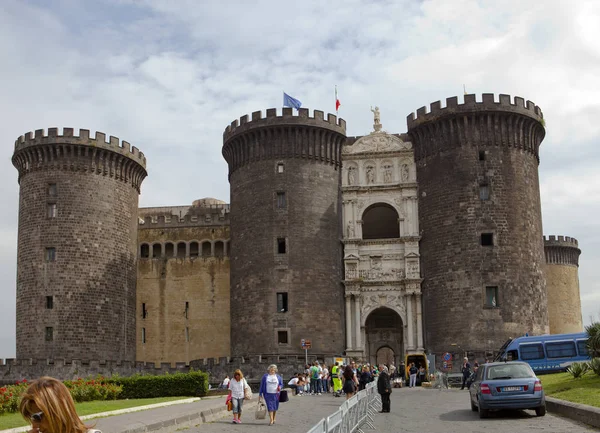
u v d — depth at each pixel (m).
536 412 29.98
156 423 27.31
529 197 73.44
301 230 73.75
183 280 82.38
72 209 73.31
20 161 76.06
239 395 31.91
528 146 74.62
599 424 24.83
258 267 73.38
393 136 78.06
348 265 75.06
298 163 75.38
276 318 71.69
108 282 73.62
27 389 7.84
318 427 14.01
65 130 74.19
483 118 73.25
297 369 66.81
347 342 73.56
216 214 83.75
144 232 84.00
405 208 76.00
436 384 59.34
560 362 55.09
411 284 73.31
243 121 77.19
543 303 71.69
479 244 70.69
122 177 77.44
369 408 32.69
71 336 70.56
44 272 71.88
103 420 28.64
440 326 70.81
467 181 72.19
